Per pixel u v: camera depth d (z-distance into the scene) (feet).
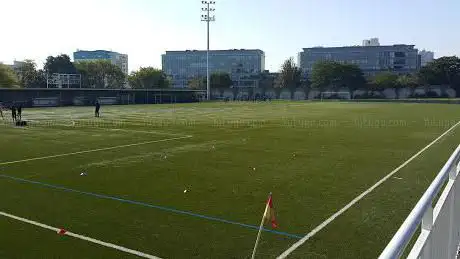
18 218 26.07
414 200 30.14
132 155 51.39
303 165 44.39
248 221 25.46
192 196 31.48
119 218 26.11
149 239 22.49
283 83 417.90
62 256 20.18
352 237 22.67
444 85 349.00
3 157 49.75
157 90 262.47
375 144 61.98
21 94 188.85
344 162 46.24
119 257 20.08
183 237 22.77
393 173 40.09
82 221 25.52
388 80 362.33
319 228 24.11
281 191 32.99
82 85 352.90
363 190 33.22
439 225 11.47
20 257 20.08
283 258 19.98
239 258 20.01
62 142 64.28
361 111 158.10
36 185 35.14
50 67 379.14
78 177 38.29
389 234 23.07
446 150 55.72
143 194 32.09
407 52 520.01
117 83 386.93
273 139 68.18
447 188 13.79
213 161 46.96
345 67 375.04
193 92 292.20
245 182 36.22
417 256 8.89
